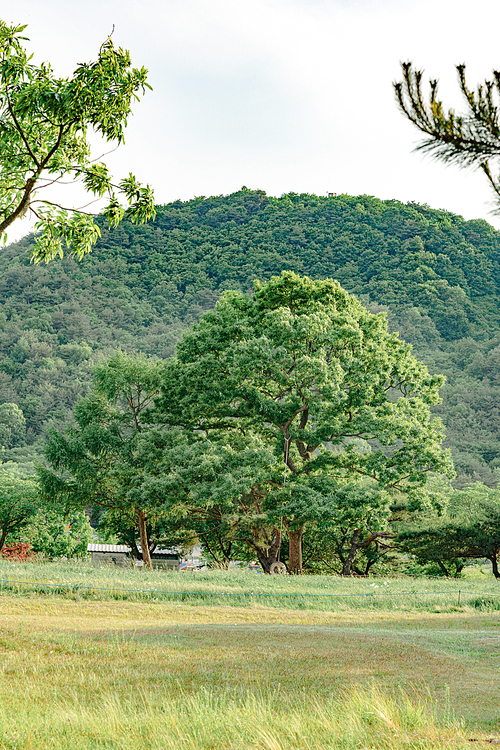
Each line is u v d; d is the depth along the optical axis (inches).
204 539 1950.1
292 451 1621.6
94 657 504.4
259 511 1567.4
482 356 5944.9
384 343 1626.5
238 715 330.6
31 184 553.6
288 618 823.1
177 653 528.4
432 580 1346.0
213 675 446.6
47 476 1663.4
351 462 1565.0
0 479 2055.9
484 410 5187.0
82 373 5954.7
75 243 591.5
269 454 1443.2
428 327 6943.9
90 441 1669.5
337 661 500.1
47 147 576.7
